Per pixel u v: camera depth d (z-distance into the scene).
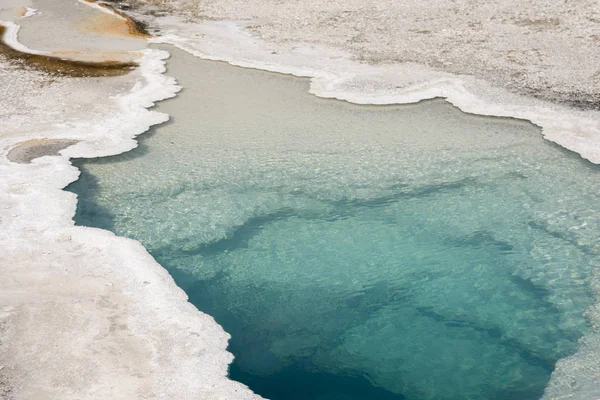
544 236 7.32
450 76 11.80
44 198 7.68
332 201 8.08
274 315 6.16
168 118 10.34
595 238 7.21
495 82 11.47
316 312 6.23
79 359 5.15
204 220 7.66
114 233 7.30
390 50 13.34
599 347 5.69
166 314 5.76
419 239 7.36
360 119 10.33
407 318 6.20
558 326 6.01
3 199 7.57
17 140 9.24
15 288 6.00
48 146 9.12
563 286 6.53
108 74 12.16
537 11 15.53
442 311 6.29
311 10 16.58
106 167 8.74
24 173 8.26
